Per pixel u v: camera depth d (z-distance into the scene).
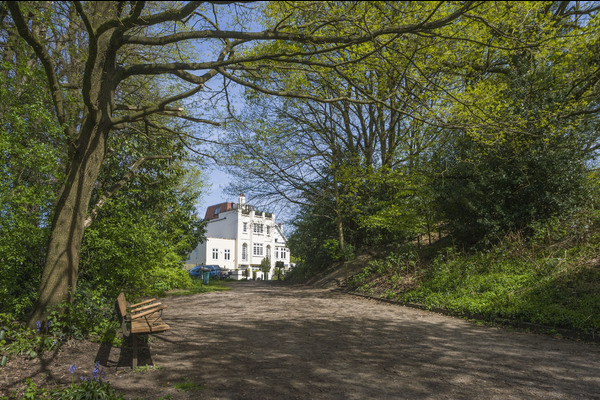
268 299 14.93
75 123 7.49
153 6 7.98
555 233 10.97
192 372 4.87
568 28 10.03
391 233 21.02
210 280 32.88
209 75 7.96
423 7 5.86
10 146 5.42
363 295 15.09
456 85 12.17
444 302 10.50
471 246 13.69
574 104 11.01
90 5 7.49
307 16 6.82
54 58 8.58
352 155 19.81
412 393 4.16
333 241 20.12
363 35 6.52
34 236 5.96
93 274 7.66
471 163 12.97
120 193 9.80
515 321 8.08
